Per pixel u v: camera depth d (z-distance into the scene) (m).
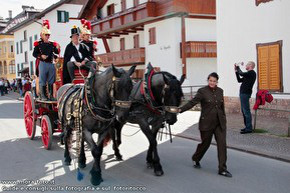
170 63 22.28
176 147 8.70
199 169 6.71
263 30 12.94
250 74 9.61
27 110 10.10
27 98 9.99
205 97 6.26
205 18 23.02
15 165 7.20
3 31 53.53
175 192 5.46
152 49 23.92
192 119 13.24
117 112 5.32
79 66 7.07
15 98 31.52
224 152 6.25
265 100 9.81
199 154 6.65
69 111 6.64
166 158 7.61
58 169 6.86
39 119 9.39
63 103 7.06
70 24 36.50
